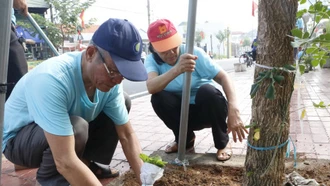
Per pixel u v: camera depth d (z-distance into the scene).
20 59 2.73
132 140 1.95
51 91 1.47
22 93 1.73
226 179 2.10
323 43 1.20
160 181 2.08
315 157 2.38
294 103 4.63
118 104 1.89
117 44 1.37
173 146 2.68
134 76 1.38
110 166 2.51
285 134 1.54
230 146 2.71
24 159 1.77
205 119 2.46
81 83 1.60
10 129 1.77
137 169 1.90
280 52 1.41
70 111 1.68
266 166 1.55
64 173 1.48
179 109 2.53
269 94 1.33
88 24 13.54
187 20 2.07
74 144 1.60
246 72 13.27
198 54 2.44
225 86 2.35
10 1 1.13
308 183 1.77
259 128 1.52
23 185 2.24
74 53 1.66
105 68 1.40
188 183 2.06
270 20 1.41
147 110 4.98
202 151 2.72
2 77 1.15
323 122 3.48
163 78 2.23
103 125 2.02
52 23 11.98
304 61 1.36
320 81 7.79
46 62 1.59
